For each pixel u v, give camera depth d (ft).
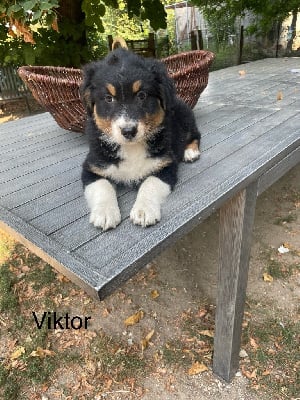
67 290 2.49
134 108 1.45
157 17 5.33
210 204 1.33
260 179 1.64
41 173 1.84
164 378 1.89
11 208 1.47
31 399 1.82
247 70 4.52
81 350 2.06
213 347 1.99
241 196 1.49
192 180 1.55
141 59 1.57
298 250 2.71
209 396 1.79
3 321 2.27
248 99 2.88
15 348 2.09
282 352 1.97
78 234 1.24
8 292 2.47
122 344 2.09
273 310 2.23
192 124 1.89
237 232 1.53
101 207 1.32
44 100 2.21
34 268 2.68
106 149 1.51
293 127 2.09
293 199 3.34
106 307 2.34
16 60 4.86
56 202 1.50
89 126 1.62
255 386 1.82
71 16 4.78
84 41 5.09
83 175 1.60
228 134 2.07
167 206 1.35
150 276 2.55
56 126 2.72
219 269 1.65
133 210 1.29
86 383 1.88
